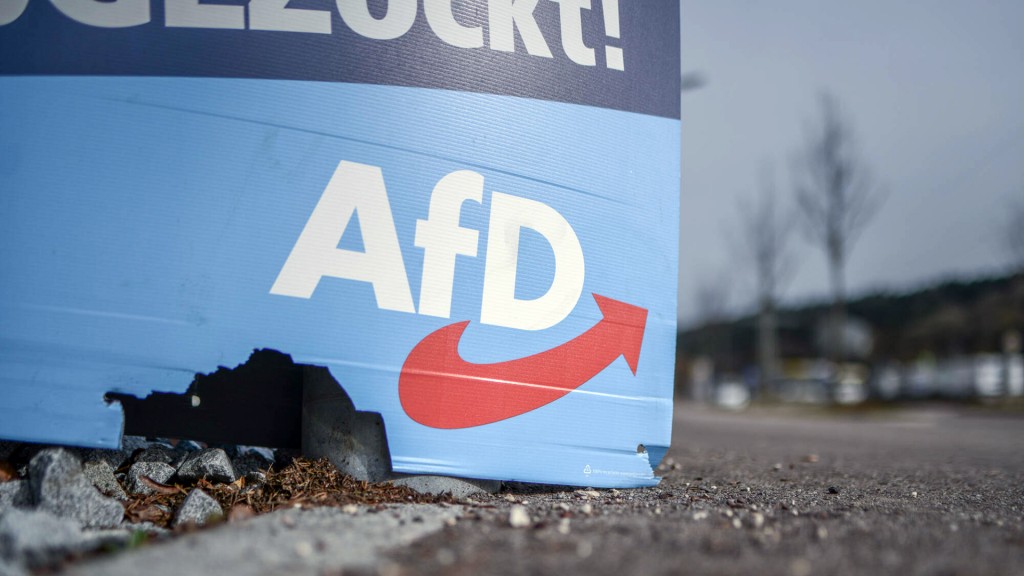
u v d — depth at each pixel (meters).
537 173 0.67
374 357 0.61
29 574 0.44
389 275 0.62
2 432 0.57
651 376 0.70
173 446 0.72
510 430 0.64
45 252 0.59
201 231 0.60
